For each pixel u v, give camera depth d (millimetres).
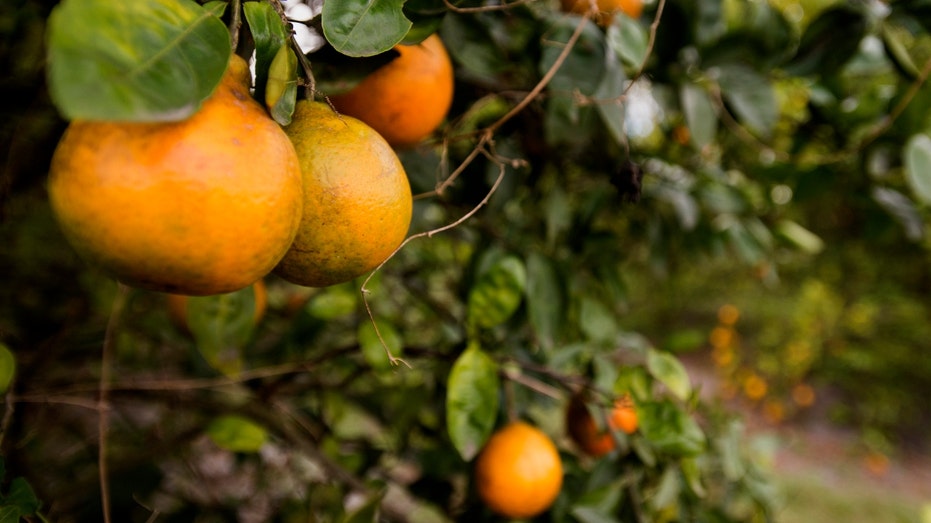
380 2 721
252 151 660
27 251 1314
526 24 949
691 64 1017
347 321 1208
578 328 1067
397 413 1113
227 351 901
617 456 976
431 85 811
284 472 1251
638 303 4727
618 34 909
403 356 946
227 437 964
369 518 908
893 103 1041
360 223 706
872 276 4582
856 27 982
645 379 935
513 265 904
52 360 1128
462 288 1068
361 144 709
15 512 750
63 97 513
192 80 612
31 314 1243
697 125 994
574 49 891
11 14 911
